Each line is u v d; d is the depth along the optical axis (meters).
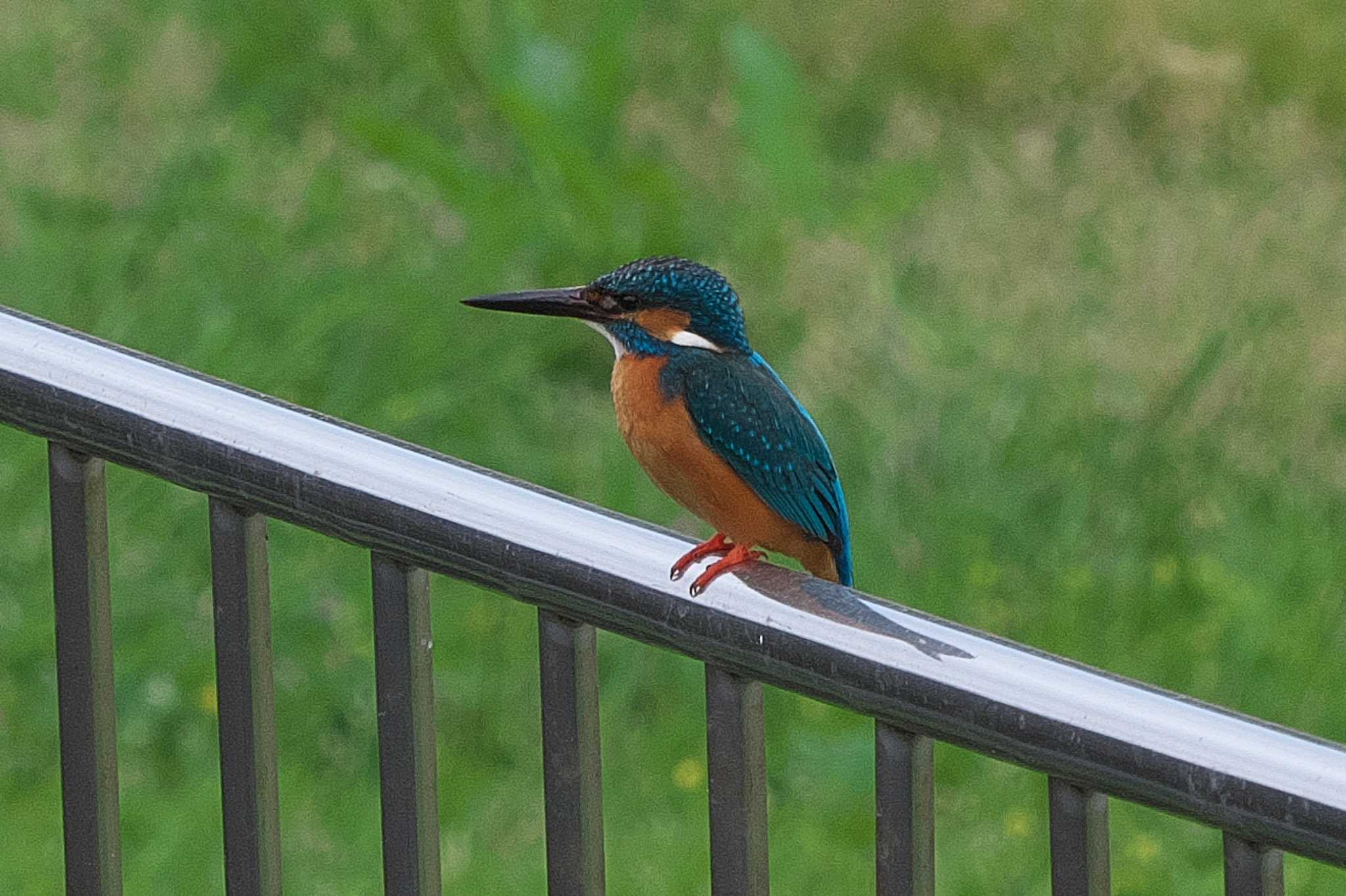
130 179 14.98
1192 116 15.82
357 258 13.98
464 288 13.55
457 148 15.58
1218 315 13.37
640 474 12.18
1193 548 11.75
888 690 2.95
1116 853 9.70
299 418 3.37
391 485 3.26
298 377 12.90
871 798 10.16
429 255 14.01
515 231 13.80
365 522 3.29
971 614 11.16
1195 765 2.69
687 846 9.70
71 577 3.62
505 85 14.42
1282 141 15.48
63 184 14.87
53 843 9.70
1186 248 14.12
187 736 10.56
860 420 12.46
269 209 14.41
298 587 11.20
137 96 16.06
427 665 3.41
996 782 10.16
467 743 10.68
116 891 3.77
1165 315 13.43
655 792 10.22
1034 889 9.51
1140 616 11.20
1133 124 15.78
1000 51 16.69
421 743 3.42
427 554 3.28
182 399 3.41
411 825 3.43
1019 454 12.15
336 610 11.13
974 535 11.59
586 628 3.28
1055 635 11.06
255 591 3.47
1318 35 16.73
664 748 10.50
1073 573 11.32
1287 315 13.39
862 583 11.39
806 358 13.05
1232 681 10.79
